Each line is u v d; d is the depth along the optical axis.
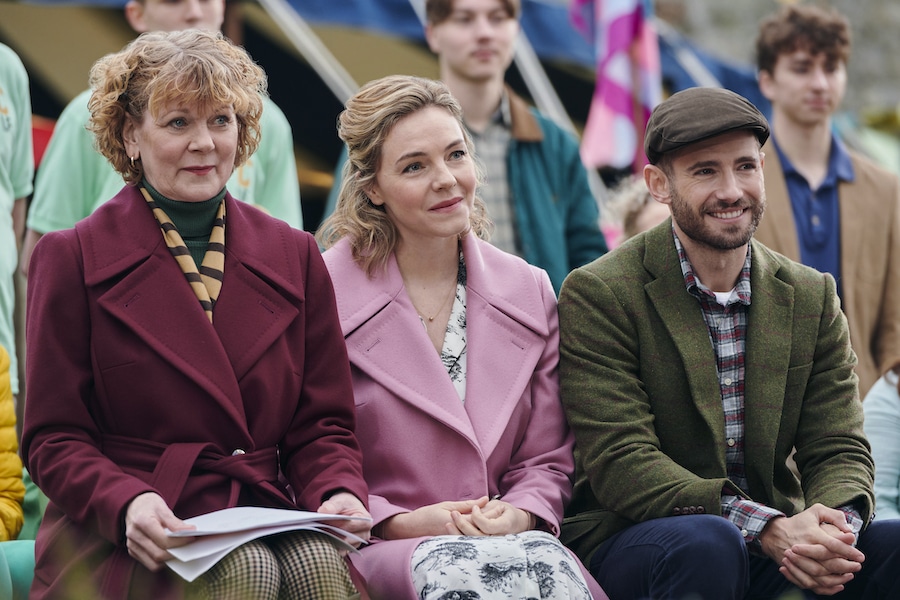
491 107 18.89
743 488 12.84
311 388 11.90
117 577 10.54
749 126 12.59
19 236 16.53
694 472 12.74
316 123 20.84
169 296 11.38
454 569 10.97
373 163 13.01
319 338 12.04
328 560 10.39
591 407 12.73
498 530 11.81
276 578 10.14
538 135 18.95
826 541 11.58
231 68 11.59
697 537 11.52
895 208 18.77
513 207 18.66
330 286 12.20
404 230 13.22
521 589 10.95
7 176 16.03
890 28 33.94
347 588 10.47
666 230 13.23
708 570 11.42
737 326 13.02
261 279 11.77
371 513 12.06
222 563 10.15
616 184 22.61
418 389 12.69
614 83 21.94
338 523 10.84
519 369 12.98
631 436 12.52
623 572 12.06
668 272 13.04
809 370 12.94
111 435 11.28
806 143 18.92
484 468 12.50
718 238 12.70
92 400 11.34
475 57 18.66
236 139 11.80
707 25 32.31
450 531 11.80
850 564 11.61
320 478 11.34
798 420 12.95
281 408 11.63
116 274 11.34
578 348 13.02
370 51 21.17
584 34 22.56
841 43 18.88
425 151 12.73
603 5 22.05
